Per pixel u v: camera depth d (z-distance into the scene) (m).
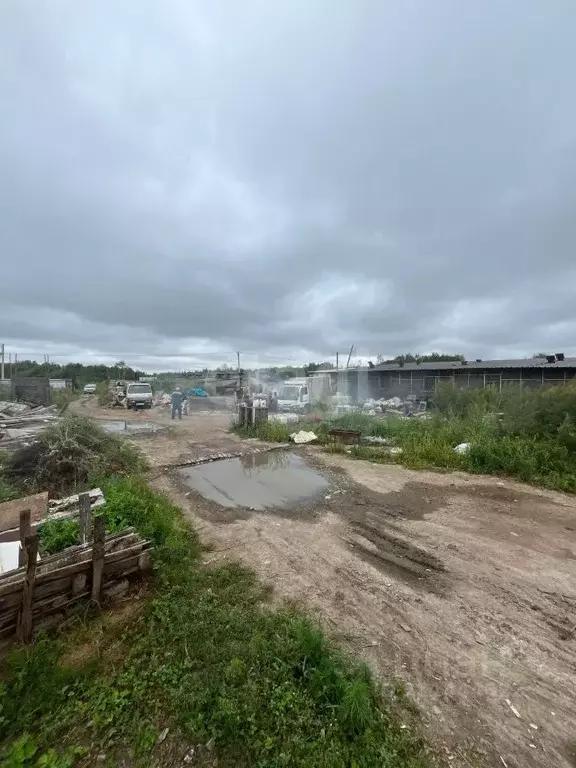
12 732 2.31
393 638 3.15
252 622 3.29
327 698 2.52
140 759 2.15
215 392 34.31
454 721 2.39
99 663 2.86
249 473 8.55
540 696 2.59
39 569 3.40
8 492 6.31
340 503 6.52
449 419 12.52
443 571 4.24
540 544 4.88
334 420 13.74
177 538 4.79
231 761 2.14
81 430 8.65
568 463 7.70
